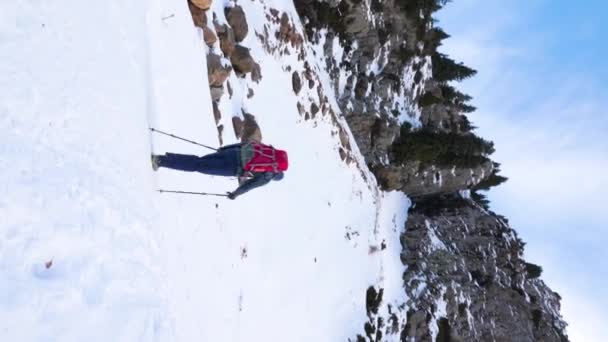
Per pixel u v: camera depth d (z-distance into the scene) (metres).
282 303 13.45
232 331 8.69
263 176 6.55
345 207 21.05
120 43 6.20
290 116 16.50
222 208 9.44
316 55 23.39
